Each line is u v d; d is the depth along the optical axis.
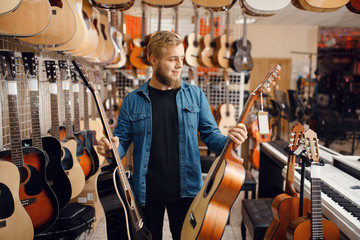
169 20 5.87
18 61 2.13
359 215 1.46
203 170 3.29
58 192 1.90
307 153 1.50
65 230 2.02
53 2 1.74
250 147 4.58
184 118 1.62
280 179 3.38
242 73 4.29
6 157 1.60
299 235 1.50
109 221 1.41
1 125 1.88
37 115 1.79
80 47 2.21
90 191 2.54
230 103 4.41
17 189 1.47
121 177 1.46
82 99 3.67
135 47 4.34
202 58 4.25
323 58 9.40
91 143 2.71
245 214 2.28
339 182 1.89
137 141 1.65
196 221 1.35
